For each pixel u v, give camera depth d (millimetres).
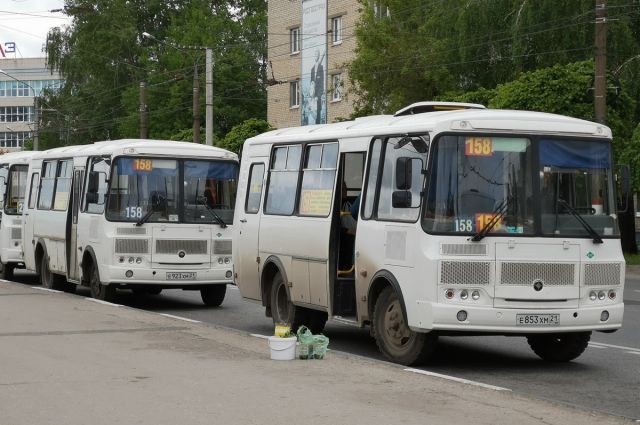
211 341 14844
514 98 36531
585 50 38844
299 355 13164
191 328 16438
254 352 13758
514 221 13023
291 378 11633
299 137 16844
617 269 13453
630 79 37719
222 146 59844
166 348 14070
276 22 62719
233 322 19719
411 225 13258
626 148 35344
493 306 12891
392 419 9438
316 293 15836
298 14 60625
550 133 13328
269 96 63594
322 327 16984
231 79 76750
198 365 12555
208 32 77250
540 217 13102
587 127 13500
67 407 9961
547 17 39250
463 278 12836
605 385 12445
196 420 9383
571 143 13398
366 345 16250
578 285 13156
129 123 77625
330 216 15422
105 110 81500
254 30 80062
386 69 44875
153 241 21516
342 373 12016
